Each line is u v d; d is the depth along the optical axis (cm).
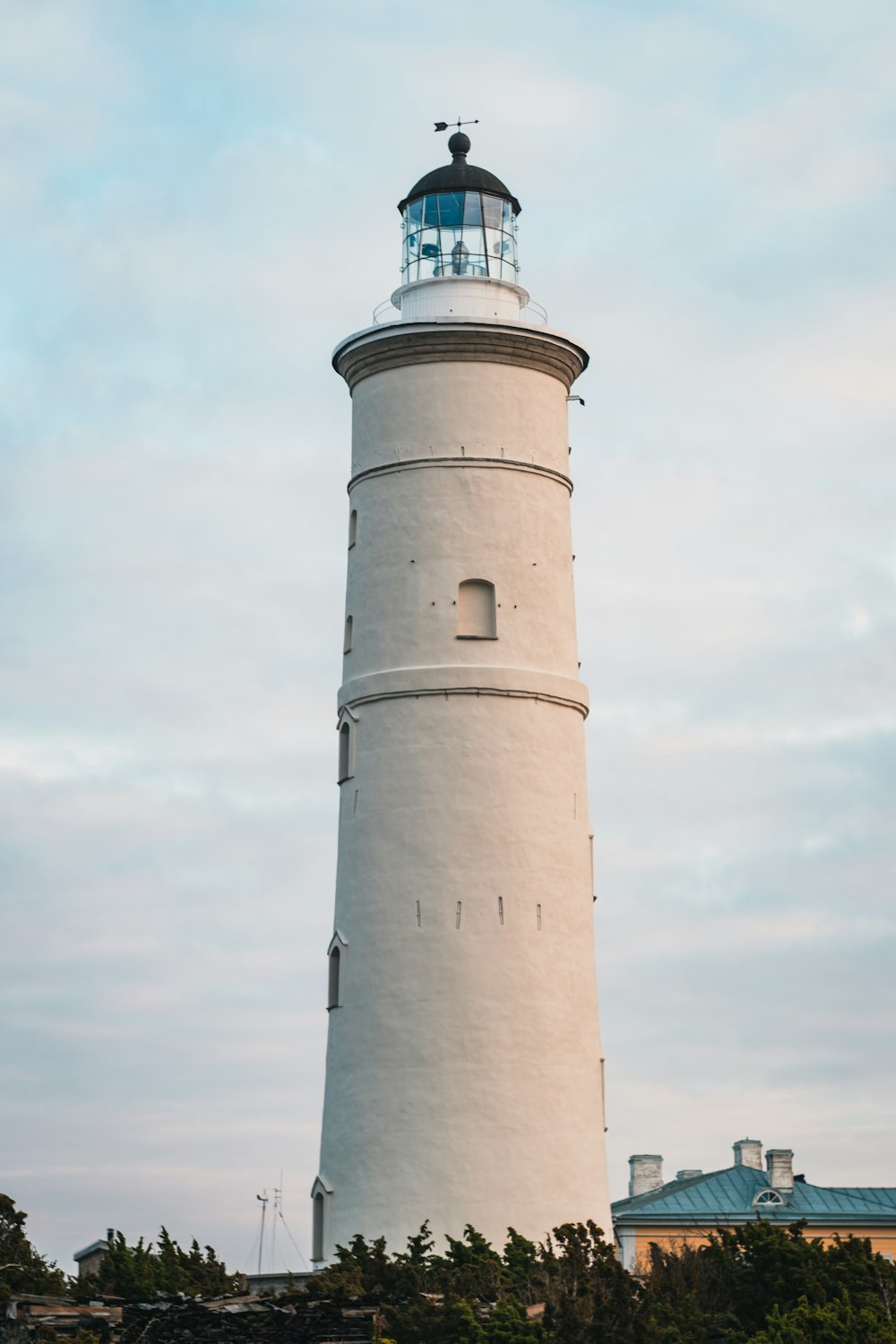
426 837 4941
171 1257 4441
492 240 5450
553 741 5066
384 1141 4806
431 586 5072
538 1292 4144
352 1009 4931
